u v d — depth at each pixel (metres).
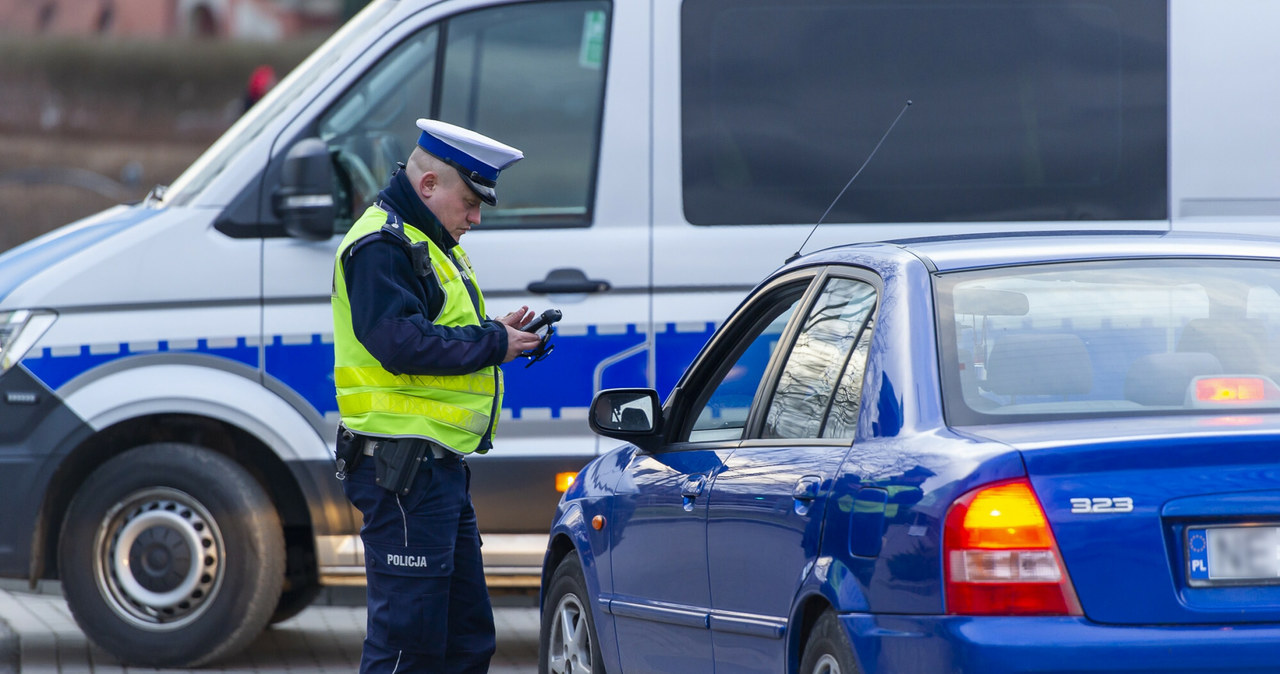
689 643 17.83
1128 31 27.45
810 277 17.81
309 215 27.14
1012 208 27.39
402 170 19.77
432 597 19.88
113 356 27.53
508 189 27.67
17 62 121.44
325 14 133.50
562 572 22.02
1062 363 14.63
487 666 21.12
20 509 27.58
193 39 125.12
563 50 27.80
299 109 27.98
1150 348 14.81
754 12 27.55
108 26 125.94
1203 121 27.48
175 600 27.58
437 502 19.73
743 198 27.45
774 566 15.73
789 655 15.33
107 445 28.45
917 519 13.51
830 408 15.87
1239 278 15.69
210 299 27.61
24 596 35.56
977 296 15.25
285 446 27.53
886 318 15.34
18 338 27.61
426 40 28.06
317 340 27.55
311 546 29.02
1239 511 13.09
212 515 27.58
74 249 28.09
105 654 29.05
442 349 18.86
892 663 13.55
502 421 27.45
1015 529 13.00
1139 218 27.44
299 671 27.64
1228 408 14.32
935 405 14.32
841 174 27.42
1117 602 12.94
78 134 115.88
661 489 18.72
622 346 27.36
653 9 27.61
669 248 27.38
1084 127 27.42
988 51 27.47
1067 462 13.11
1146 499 13.05
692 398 19.56
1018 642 12.77
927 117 27.42
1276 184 27.48
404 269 19.25
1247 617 12.97
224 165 28.02
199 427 28.44
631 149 27.48
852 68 27.47
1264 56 27.55
